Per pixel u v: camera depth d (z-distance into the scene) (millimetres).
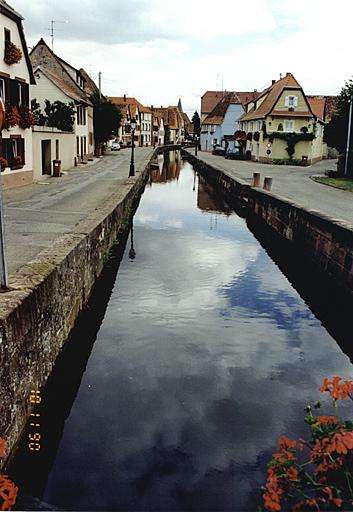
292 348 10398
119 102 111625
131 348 10039
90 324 11234
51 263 8664
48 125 37781
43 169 30875
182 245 19766
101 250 13961
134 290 13773
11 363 6152
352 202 22859
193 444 6973
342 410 7934
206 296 13539
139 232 21906
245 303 13125
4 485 3807
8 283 7316
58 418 7500
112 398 8133
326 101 70812
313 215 15727
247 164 53594
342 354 10211
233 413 7773
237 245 20234
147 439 7023
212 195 36750
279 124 55625
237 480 6246
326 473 3934
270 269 16688
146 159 52031
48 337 8023
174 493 6027
